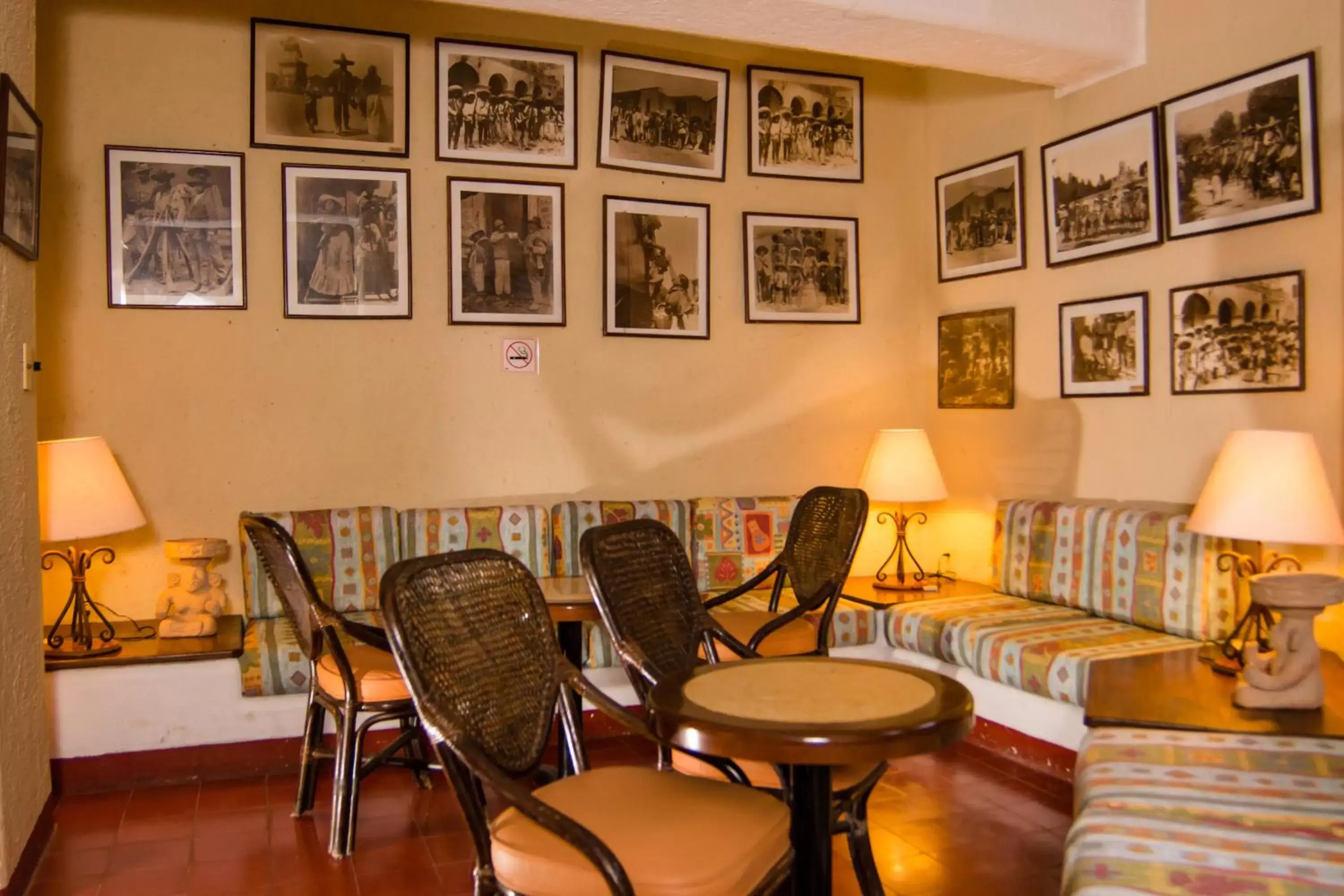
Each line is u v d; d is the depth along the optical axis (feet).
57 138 13.32
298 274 14.30
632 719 6.99
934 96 17.25
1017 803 11.07
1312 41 11.45
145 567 13.82
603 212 15.69
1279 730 8.52
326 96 14.34
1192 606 12.17
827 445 17.13
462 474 15.14
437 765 11.02
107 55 13.52
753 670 7.48
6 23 9.11
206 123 13.93
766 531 15.85
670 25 11.95
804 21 11.93
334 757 10.87
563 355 15.57
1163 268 13.29
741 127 16.51
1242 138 12.18
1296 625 9.15
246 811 11.15
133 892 9.23
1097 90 14.11
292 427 14.37
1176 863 6.16
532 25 15.28
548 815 5.69
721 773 7.98
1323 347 11.41
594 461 15.80
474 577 7.01
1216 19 12.50
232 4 13.98
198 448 13.99
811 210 16.97
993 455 16.16
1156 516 12.84
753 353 16.66
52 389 13.39
